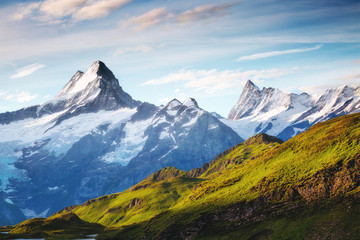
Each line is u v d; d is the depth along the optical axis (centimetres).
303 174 19075
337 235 14400
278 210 17875
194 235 19475
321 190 17362
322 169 18188
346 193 16325
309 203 17175
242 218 18900
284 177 19838
